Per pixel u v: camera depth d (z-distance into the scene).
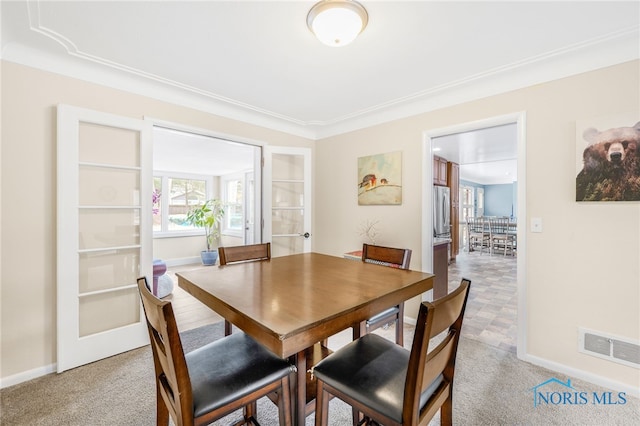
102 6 1.50
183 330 2.75
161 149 4.45
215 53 1.97
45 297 1.99
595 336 1.88
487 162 5.89
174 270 5.57
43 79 1.97
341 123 3.48
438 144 4.30
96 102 2.19
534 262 2.11
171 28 1.70
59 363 1.97
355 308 1.05
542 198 2.08
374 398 0.98
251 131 3.22
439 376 1.08
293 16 1.59
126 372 2.00
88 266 2.18
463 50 1.91
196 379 1.04
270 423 1.54
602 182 1.84
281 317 0.94
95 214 2.20
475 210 9.46
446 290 3.46
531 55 1.96
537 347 2.10
